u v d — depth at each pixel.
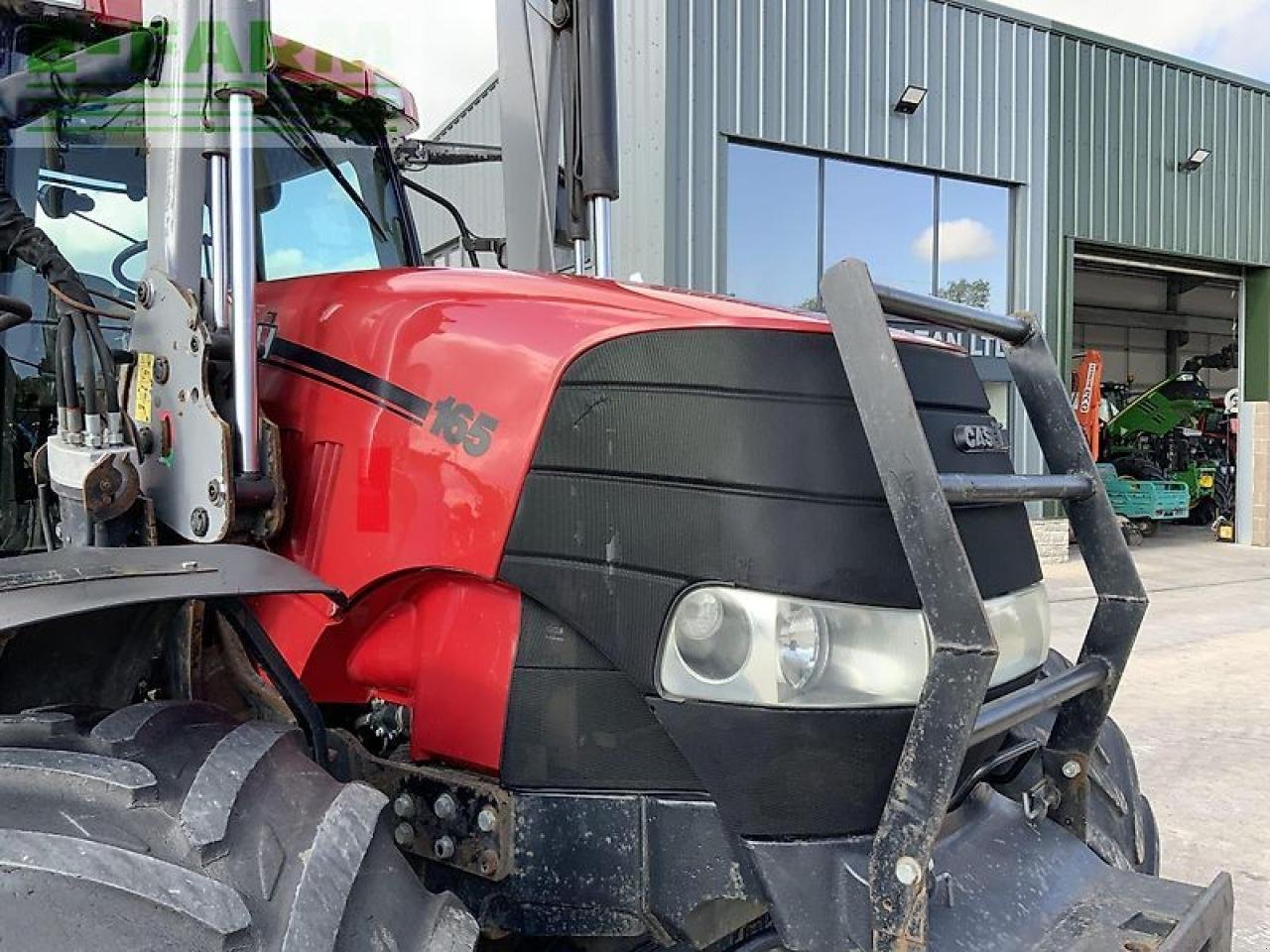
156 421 1.75
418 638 1.72
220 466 1.64
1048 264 11.62
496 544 1.58
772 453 1.48
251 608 1.87
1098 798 2.24
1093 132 11.90
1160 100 12.48
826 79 9.60
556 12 2.40
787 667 1.46
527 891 1.59
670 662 1.50
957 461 1.69
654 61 8.68
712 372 1.50
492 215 4.59
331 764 1.75
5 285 2.34
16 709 1.50
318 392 1.82
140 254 2.51
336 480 1.77
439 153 3.24
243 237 1.65
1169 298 23.70
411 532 1.67
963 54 10.57
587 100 2.33
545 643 1.58
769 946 1.55
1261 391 14.12
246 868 1.19
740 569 1.46
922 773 1.40
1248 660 6.59
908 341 1.71
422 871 1.69
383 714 1.83
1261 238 13.80
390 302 1.80
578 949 1.72
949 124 10.54
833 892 1.46
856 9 9.72
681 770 1.54
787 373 1.51
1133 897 1.75
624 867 1.55
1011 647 1.72
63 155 2.37
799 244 9.73
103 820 1.20
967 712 1.37
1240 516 13.39
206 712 1.45
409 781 1.68
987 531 1.71
